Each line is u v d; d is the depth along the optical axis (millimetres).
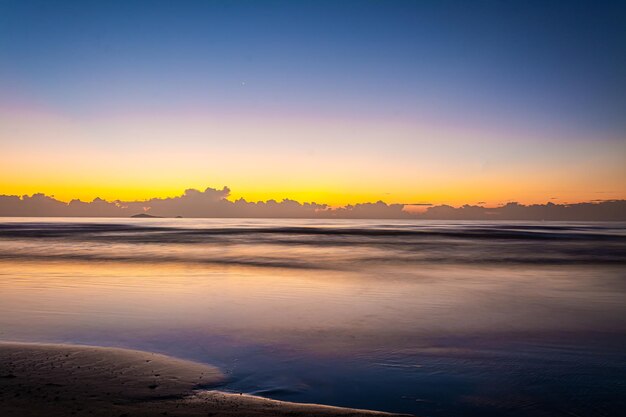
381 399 7285
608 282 20984
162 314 13516
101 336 10883
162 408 6160
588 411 6922
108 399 6406
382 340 10789
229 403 6621
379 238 63781
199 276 22422
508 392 7602
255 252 38125
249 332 11453
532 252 39000
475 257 34000
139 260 30422
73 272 23641
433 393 7574
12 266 26391
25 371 7598
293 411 6312
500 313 13938
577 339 10969
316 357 9414
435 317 13367
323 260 31219
